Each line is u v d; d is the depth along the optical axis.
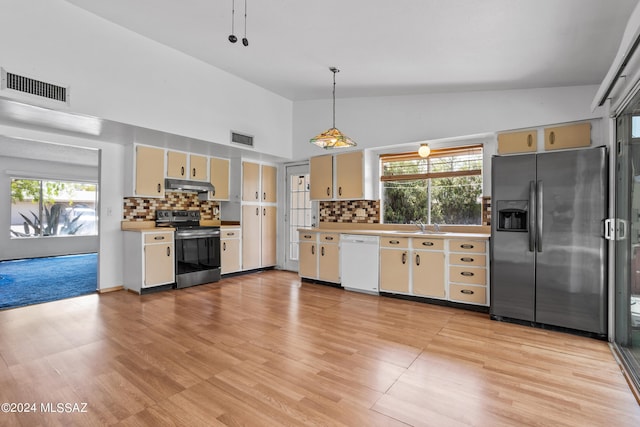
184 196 5.34
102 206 4.38
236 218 5.61
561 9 2.10
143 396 1.93
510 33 2.49
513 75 3.31
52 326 3.08
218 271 5.14
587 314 2.90
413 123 4.45
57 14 3.00
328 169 5.28
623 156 2.67
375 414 1.77
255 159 5.80
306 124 5.57
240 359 2.42
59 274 5.61
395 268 4.13
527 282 3.18
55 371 2.22
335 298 4.15
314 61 3.61
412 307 3.77
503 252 3.31
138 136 4.08
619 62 1.94
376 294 4.33
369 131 4.84
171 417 1.73
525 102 3.66
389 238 4.17
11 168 7.30
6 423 1.67
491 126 3.87
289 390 2.00
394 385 2.07
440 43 2.79
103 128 3.69
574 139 3.37
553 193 3.06
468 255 3.64
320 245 4.86
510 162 3.28
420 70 3.48
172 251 4.58
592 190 2.89
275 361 2.39
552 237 3.06
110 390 1.99
